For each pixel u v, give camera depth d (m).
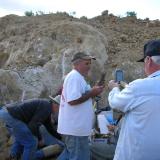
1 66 9.81
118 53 9.10
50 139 6.32
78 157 5.29
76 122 5.21
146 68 3.04
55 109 6.00
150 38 9.96
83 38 8.97
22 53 9.35
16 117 5.95
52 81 8.24
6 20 11.48
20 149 6.29
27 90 8.04
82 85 5.18
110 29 10.51
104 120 5.97
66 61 8.38
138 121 2.92
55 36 9.24
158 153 2.88
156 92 2.91
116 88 3.21
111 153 5.58
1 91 8.00
